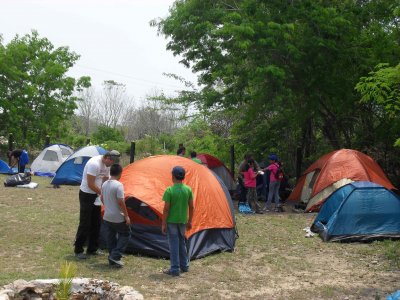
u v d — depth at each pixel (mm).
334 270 8227
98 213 8508
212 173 10273
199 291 6902
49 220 11438
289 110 17891
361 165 13641
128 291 5699
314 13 15445
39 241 9406
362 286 7320
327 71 15938
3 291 5453
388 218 10578
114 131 40750
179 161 9773
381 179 13672
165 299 6523
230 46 16250
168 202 7535
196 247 8742
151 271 7816
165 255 8539
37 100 29859
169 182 9133
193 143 29609
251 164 14055
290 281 7562
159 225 8781
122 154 34125
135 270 7793
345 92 16094
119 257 7883
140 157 31828
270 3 15750
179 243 7781
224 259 8773
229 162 23297
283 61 15695
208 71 18562
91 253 8609
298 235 10914
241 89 16906
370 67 16000
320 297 6793
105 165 8328
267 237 10680
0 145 29281
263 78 15070
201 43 17484
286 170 19828
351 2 16781
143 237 8758
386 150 17484
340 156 13969
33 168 20984
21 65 29203
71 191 16578
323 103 17344
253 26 14742
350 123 18234
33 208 12969
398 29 16641
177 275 7625
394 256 9047
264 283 7430
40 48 30641
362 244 10102
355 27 16406
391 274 8000
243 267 8320
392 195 10773
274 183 14391
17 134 29078
